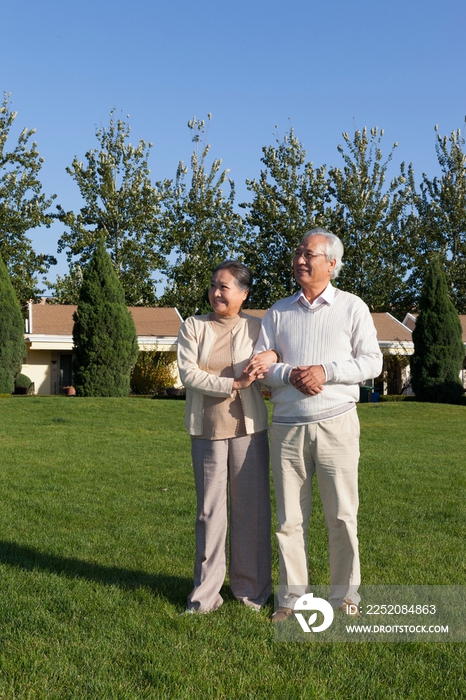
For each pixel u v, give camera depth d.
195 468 4.11
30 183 36.47
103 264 23.41
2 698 2.94
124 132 39.34
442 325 25.03
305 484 3.98
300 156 41.19
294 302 4.05
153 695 2.97
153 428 15.54
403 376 32.16
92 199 38.81
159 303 40.22
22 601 4.09
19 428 14.81
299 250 3.95
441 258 42.00
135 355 23.91
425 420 18.58
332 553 3.95
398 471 9.52
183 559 5.11
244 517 4.10
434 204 42.31
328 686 3.10
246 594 4.14
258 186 41.34
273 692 3.03
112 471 9.27
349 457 3.85
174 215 42.09
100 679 3.12
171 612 3.94
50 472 9.11
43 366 29.58
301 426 3.85
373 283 41.25
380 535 5.86
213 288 4.13
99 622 3.78
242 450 4.05
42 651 3.41
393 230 42.84
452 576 4.65
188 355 4.12
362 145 40.97
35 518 6.44
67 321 30.70
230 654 3.40
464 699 2.98
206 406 4.05
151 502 7.22
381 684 3.12
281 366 3.85
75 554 5.20
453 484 8.52
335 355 3.91
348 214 41.34
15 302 23.97
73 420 16.39
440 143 43.12
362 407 21.62
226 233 42.25
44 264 37.81
